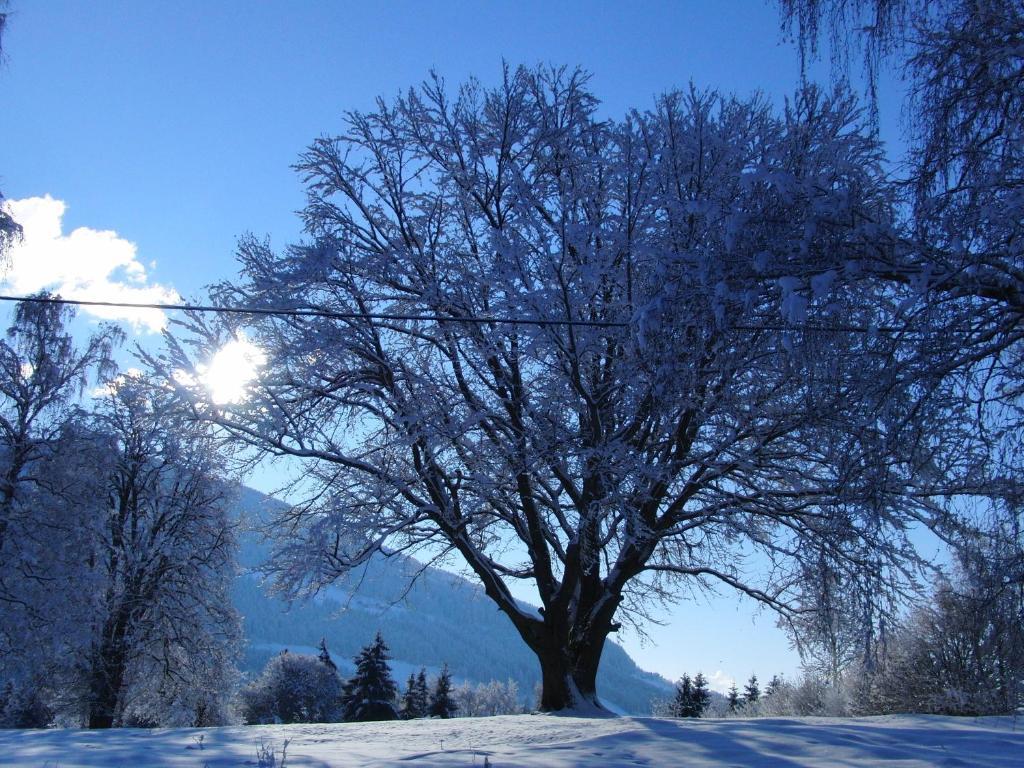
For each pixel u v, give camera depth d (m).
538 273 15.13
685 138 14.44
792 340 6.75
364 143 18.23
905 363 5.95
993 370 6.07
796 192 6.74
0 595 25.23
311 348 16.58
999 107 6.21
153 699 29.44
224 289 17.66
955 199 6.27
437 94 17.83
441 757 7.74
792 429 11.57
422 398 16.36
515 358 15.77
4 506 25.88
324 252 16.84
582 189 15.98
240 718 40.00
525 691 179.50
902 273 6.42
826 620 14.66
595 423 14.66
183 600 28.03
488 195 17.38
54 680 27.16
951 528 6.58
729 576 17.41
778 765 6.72
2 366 26.69
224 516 28.25
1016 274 5.98
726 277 6.79
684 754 7.54
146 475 27.94
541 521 16.27
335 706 71.88
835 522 6.99
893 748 7.53
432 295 16.19
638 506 15.30
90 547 26.50
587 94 17.53
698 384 11.99
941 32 6.38
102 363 27.83
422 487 16.91
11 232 14.48
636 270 13.84
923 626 19.11
